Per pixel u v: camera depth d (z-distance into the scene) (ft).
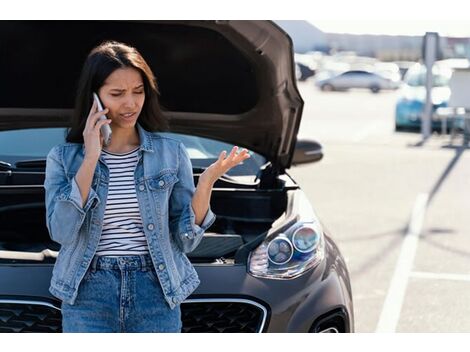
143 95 9.49
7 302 10.89
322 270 11.91
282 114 14.90
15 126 15.34
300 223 12.30
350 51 178.50
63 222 9.12
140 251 9.50
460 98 47.14
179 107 15.40
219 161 9.48
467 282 20.01
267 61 14.17
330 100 91.91
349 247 23.52
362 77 109.09
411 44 163.94
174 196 9.80
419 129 54.19
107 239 9.44
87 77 9.33
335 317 11.88
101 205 9.35
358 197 31.48
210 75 14.83
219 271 11.43
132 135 9.71
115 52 9.34
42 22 13.78
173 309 9.72
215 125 15.60
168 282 9.55
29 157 15.01
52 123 15.35
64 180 9.50
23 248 13.19
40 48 14.16
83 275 9.37
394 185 34.24
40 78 14.56
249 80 14.74
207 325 11.19
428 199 31.14
